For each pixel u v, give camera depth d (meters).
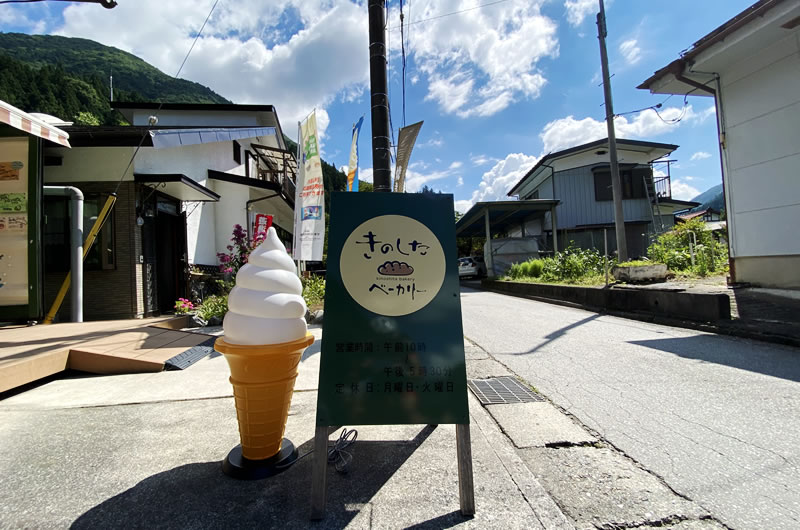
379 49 3.84
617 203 9.38
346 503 1.80
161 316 7.71
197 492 1.88
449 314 1.96
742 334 4.81
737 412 2.74
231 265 8.57
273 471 2.04
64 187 6.21
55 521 1.66
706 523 1.65
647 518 1.69
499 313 7.74
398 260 2.00
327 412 1.81
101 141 7.02
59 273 6.88
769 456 2.16
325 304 1.93
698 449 2.27
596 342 4.99
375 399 1.85
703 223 11.38
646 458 2.19
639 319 6.52
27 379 3.29
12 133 5.49
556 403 3.03
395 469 2.10
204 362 4.25
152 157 7.73
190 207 9.16
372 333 1.91
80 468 2.09
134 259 7.15
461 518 1.68
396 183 5.52
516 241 15.69
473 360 4.30
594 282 9.25
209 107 12.33
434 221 2.06
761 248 6.59
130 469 2.08
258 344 1.93
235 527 1.63
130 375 3.79
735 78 6.84
